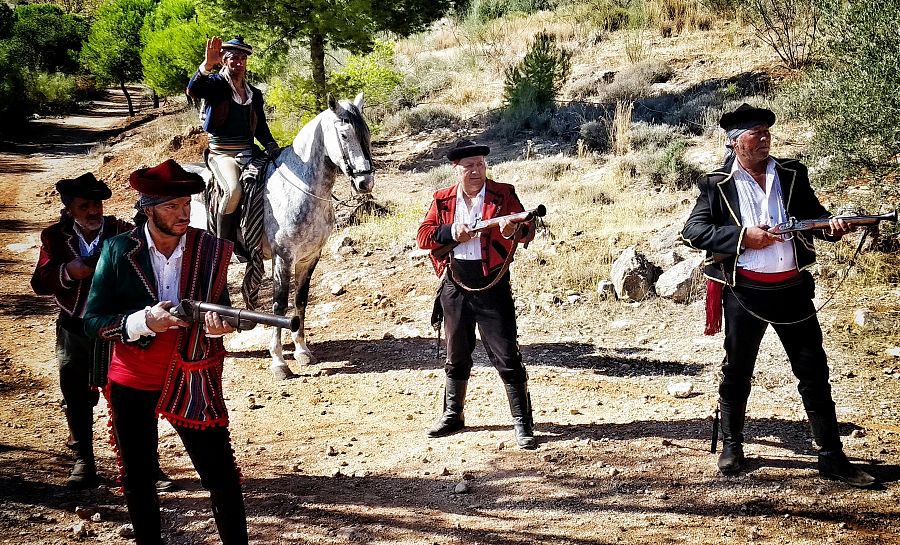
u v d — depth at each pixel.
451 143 17.88
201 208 9.01
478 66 22.17
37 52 42.41
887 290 8.63
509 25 24.14
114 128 32.59
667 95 16.98
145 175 3.81
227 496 4.02
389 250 11.60
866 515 4.76
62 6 65.06
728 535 4.60
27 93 34.50
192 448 4.02
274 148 8.25
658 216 11.40
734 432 5.30
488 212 5.79
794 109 11.76
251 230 7.94
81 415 5.38
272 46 18.52
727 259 5.11
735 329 5.16
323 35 17.52
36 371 8.22
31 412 7.06
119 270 3.95
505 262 5.77
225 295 4.09
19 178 21.22
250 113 8.10
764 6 18.39
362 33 17.31
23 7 45.28
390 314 9.50
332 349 8.60
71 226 5.18
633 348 8.05
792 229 4.86
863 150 9.72
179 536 4.76
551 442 5.96
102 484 5.52
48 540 4.72
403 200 14.20
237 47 7.85
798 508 4.85
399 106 20.91
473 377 7.57
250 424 6.76
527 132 17.19
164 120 29.88
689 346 8.00
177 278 4.01
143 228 4.01
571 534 4.68
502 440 6.05
